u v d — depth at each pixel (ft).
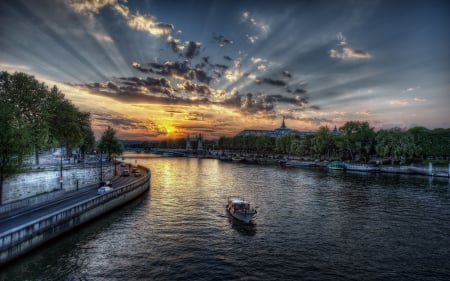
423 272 102.47
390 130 517.14
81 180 233.35
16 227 104.63
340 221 164.45
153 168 548.31
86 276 96.89
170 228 150.10
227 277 97.66
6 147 135.95
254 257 114.21
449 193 253.03
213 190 273.13
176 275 98.58
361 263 109.40
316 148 641.81
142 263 107.65
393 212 184.44
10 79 202.80
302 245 127.44
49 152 298.76
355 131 558.15
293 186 299.79
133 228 149.38
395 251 120.88
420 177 378.12
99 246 123.75
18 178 161.38
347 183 321.52
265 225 156.56
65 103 247.50
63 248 120.57
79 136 262.47
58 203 163.32
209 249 122.01
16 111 182.70
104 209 170.71
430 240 133.90
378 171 455.63
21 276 95.71
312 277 98.32
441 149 463.83
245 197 236.22
